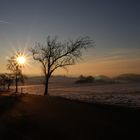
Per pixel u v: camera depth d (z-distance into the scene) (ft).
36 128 53.21
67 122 57.52
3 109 87.40
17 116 71.00
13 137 47.03
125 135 44.06
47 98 130.00
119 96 210.38
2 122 62.54
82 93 271.69
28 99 123.85
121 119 57.77
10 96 149.89
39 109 83.41
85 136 44.62
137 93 266.77
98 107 81.41
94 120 58.03
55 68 185.06
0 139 46.03
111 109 75.10
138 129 47.67
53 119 62.59
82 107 83.10
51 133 48.42
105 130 47.93
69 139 43.47
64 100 116.26
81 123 55.52
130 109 74.08
